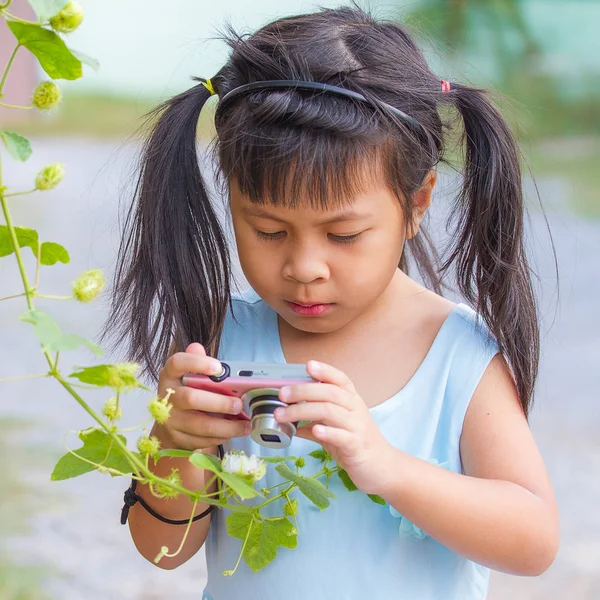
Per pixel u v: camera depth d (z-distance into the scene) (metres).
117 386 1.14
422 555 1.59
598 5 13.45
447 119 1.76
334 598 1.58
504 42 13.22
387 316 1.71
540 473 1.59
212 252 1.76
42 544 3.66
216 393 1.41
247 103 1.53
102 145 11.70
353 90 1.52
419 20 2.14
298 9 2.21
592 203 8.91
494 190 1.72
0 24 4.19
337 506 1.59
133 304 1.76
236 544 1.65
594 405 4.82
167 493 1.31
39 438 4.53
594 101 12.54
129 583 3.43
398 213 1.54
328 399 1.36
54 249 1.26
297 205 1.44
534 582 3.37
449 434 1.63
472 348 1.67
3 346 5.73
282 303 1.53
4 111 12.80
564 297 6.36
